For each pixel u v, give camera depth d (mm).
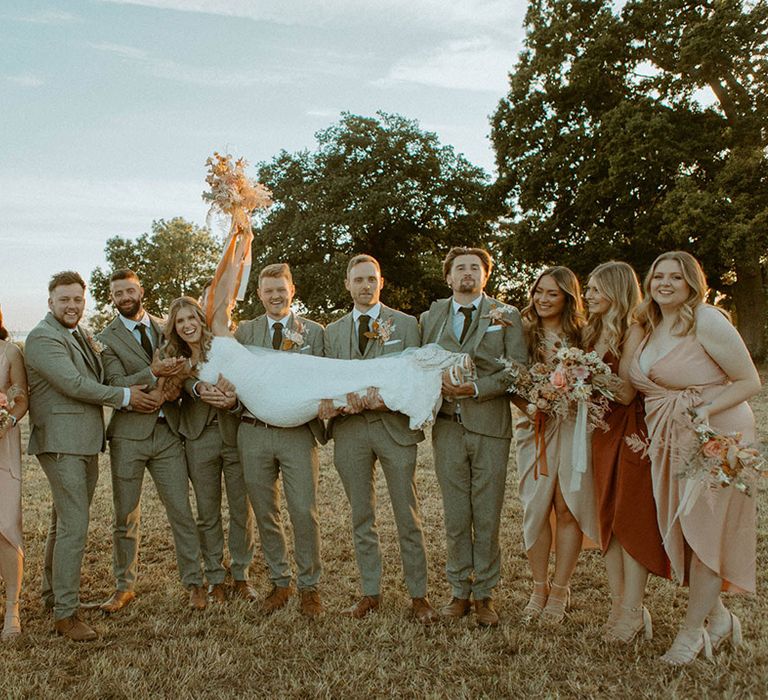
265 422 4188
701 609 3508
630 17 22047
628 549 3641
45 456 4086
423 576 4203
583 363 3650
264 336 4445
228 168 4418
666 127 19953
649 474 3686
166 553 5383
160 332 4590
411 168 32375
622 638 3723
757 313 21234
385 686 3352
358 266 4359
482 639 3789
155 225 52031
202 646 3764
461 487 4156
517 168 23812
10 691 3281
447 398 4129
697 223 18766
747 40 19719
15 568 4035
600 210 22156
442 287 32500
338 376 4086
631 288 3879
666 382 3615
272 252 31000
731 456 3223
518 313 4266
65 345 4121
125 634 3992
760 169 19484
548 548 4172
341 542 5531
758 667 3396
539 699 3195
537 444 4047
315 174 32531
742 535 3514
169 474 4391
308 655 3648
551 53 23062
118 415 4355
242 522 4598
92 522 6188
